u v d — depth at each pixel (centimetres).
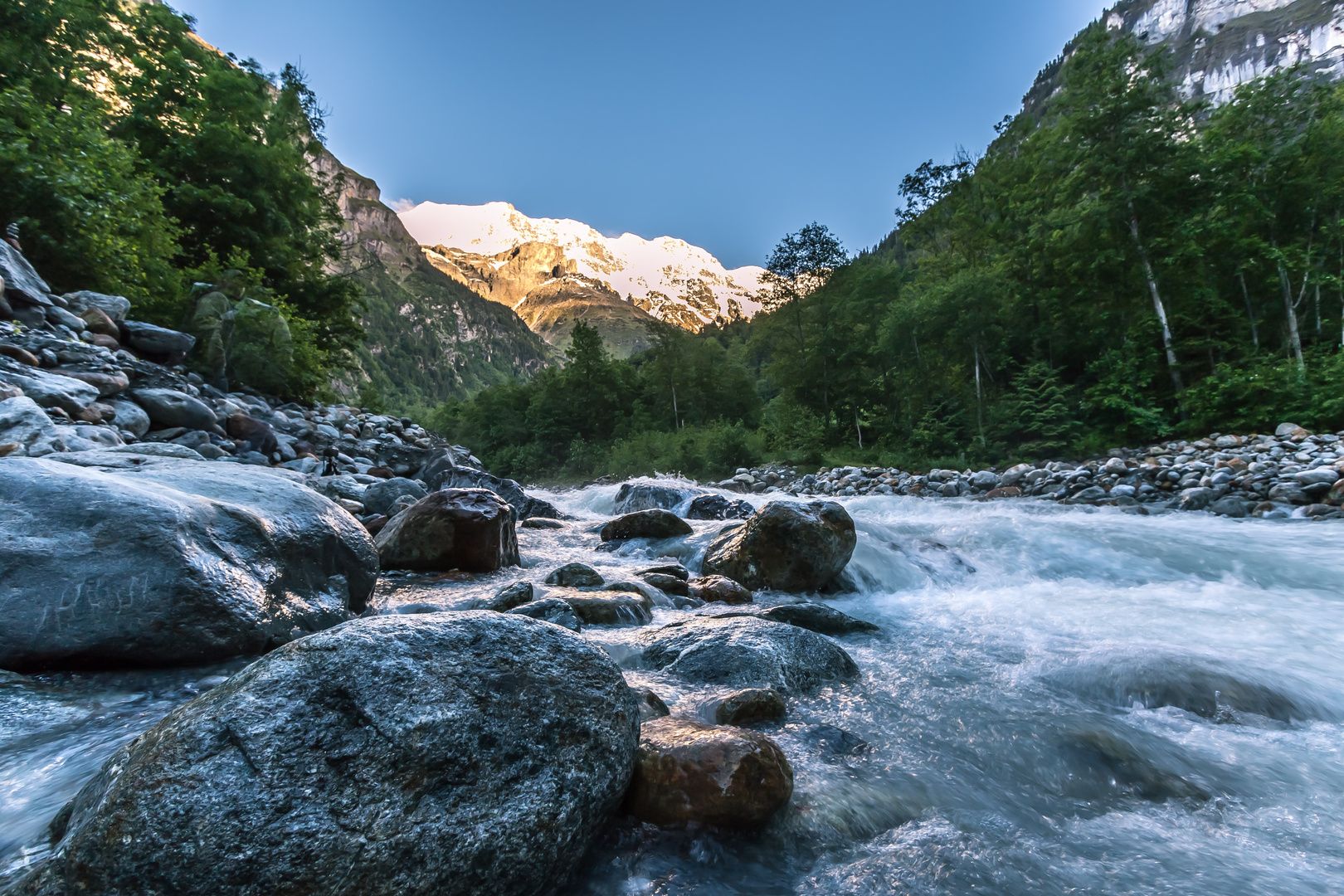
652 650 366
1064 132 2327
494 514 635
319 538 405
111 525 320
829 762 259
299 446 1098
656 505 1295
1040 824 226
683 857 197
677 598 521
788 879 191
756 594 588
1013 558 759
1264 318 2170
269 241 1975
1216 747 290
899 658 405
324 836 148
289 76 2277
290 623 358
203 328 1288
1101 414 2108
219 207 1836
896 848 207
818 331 3000
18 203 1059
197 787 149
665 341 4600
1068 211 2244
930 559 727
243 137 1959
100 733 245
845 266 3047
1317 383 1748
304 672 176
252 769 154
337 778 157
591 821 186
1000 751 277
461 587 561
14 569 299
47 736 242
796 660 352
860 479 2030
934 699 334
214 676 303
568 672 207
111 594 303
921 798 237
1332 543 844
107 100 1834
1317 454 1370
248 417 1006
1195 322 2112
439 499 635
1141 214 2159
